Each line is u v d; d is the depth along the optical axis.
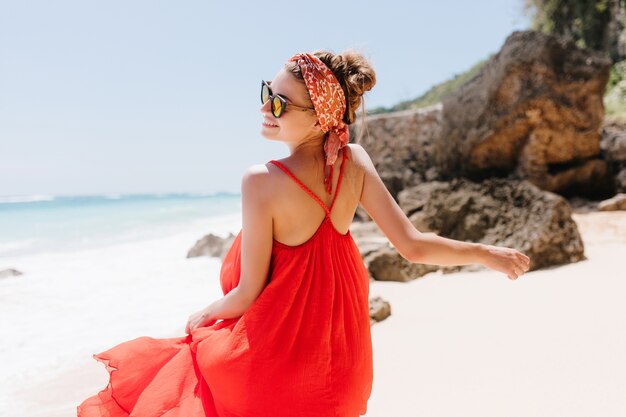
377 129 12.23
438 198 7.07
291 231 1.84
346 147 2.05
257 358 1.75
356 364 1.89
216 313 1.97
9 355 4.30
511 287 5.02
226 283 2.10
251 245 1.85
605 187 10.02
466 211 6.79
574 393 2.69
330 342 1.82
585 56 9.83
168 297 6.40
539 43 9.65
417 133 11.86
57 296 6.56
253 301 1.87
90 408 1.93
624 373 2.84
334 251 1.89
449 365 3.24
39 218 22.53
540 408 2.58
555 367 3.03
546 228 5.90
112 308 5.90
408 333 3.95
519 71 9.70
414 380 3.06
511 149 10.19
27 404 3.33
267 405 1.75
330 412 1.79
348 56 1.98
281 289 1.81
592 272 5.21
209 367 1.82
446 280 5.68
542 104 9.60
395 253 6.12
